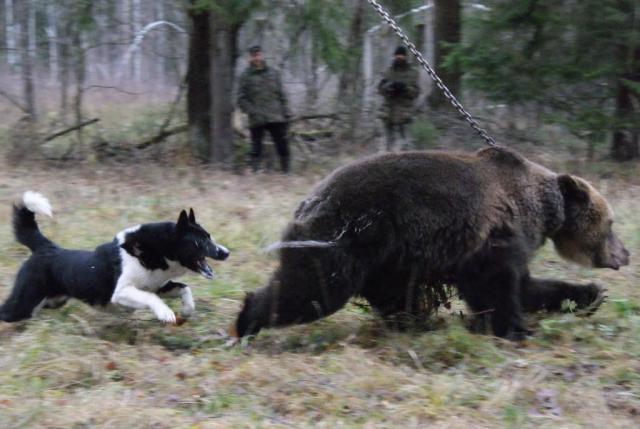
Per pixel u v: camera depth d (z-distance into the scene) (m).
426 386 4.95
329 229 5.48
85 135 15.50
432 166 5.66
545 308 6.43
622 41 12.94
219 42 13.62
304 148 14.84
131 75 22.78
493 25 13.29
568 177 6.14
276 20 14.77
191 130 14.62
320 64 16.11
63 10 15.29
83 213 9.55
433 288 6.11
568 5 13.01
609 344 5.77
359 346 5.80
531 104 14.19
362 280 5.61
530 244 5.96
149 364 5.27
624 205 10.12
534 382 5.03
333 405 4.71
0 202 10.18
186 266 5.88
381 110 13.70
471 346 5.55
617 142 14.20
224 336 5.84
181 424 4.38
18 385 4.86
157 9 19.34
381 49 17.62
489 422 4.55
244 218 9.48
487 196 5.71
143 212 9.64
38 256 6.04
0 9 19.22
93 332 5.95
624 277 7.46
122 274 5.77
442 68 13.99
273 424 4.48
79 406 4.57
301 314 5.56
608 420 4.60
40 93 19.91
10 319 5.93
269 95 12.97
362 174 5.58
